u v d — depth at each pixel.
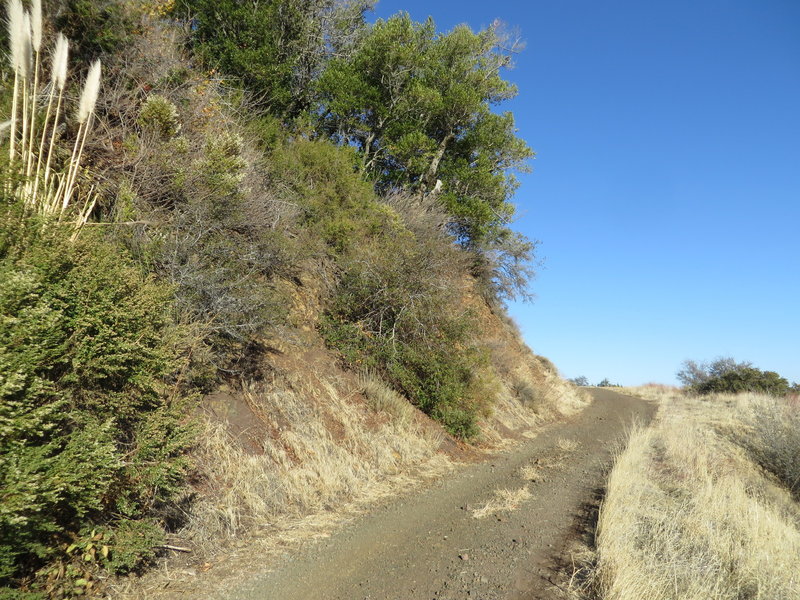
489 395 12.70
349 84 17.28
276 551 4.87
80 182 6.15
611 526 5.72
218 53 13.00
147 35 8.48
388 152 18.88
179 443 4.14
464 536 5.74
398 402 9.97
